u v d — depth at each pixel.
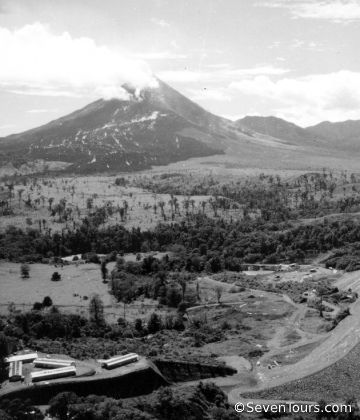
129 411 175.38
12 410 174.75
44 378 191.62
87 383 192.75
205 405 192.75
